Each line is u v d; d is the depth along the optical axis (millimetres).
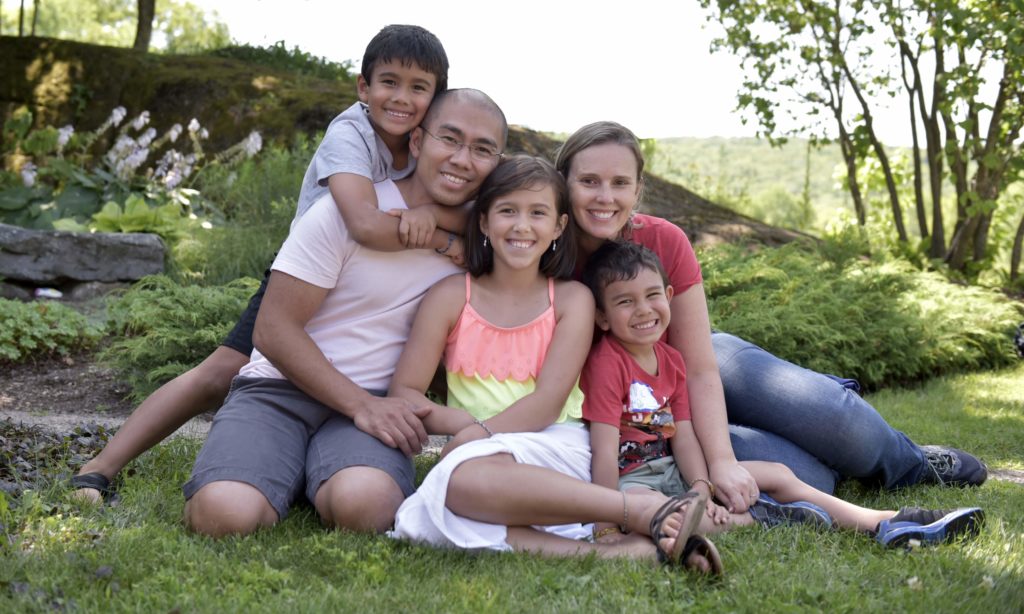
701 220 9578
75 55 12438
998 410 5309
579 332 2822
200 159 9969
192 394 3137
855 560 2510
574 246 2961
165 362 4875
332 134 3004
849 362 5996
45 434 3746
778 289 6684
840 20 9734
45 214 7863
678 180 14508
